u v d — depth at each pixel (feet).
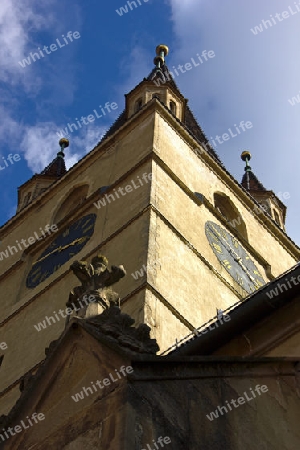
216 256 95.96
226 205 116.37
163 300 75.05
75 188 114.21
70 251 96.94
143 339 30.94
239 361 32.78
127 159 106.83
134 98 137.18
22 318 92.32
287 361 34.83
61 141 154.81
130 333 31.01
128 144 110.93
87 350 29.55
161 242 85.20
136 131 112.47
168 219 90.99
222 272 94.17
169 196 96.43
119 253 85.10
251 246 109.81
